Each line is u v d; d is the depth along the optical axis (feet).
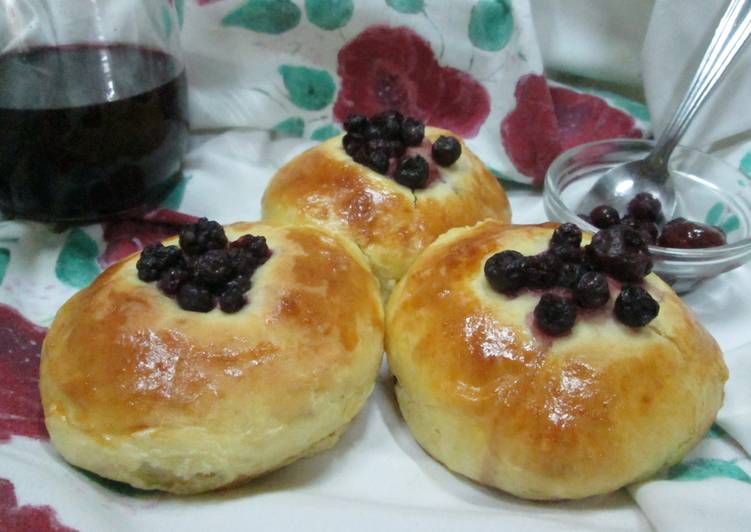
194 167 1.07
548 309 0.64
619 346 0.65
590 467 0.63
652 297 0.67
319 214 0.85
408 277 0.77
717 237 0.89
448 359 0.67
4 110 0.83
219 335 0.65
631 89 1.14
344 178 0.87
